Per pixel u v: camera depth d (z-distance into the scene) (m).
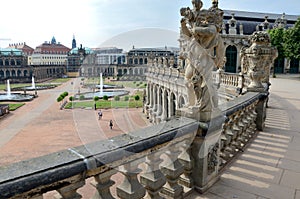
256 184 4.14
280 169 4.74
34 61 123.69
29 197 1.87
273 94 19.69
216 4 3.52
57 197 2.23
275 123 8.68
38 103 53.53
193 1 3.33
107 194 2.49
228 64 50.69
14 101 56.34
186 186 3.81
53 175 1.95
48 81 101.19
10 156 22.88
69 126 32.78
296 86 28.14
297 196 3.80
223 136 4.73
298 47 43.31
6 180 1.77
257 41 7.80
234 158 5.28
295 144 6.23
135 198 2.66
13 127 33.50
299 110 11.70
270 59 7.81
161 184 3.03
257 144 6.24
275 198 3.74
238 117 5.50
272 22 58.88
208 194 3.79
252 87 7.74
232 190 3.93
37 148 24.95
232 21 51.62
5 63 100.81
